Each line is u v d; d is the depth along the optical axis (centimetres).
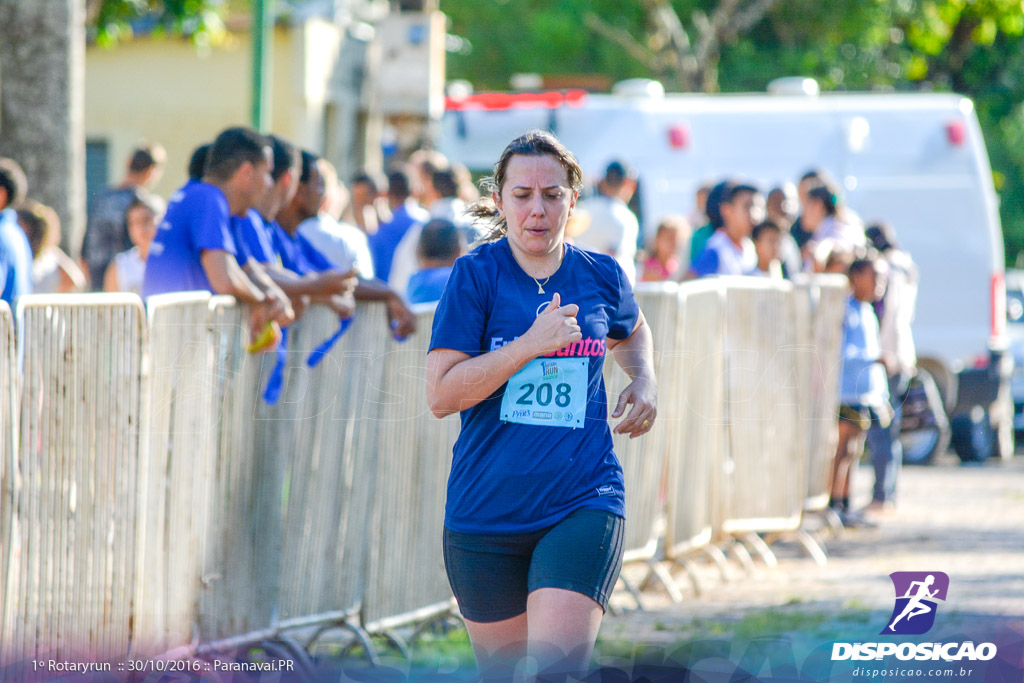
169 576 969
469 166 2927
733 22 5338
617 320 782
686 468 1476
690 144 2844
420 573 1223
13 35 1828
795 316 1638
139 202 1736
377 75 3688
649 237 2797
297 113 3912
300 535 1088
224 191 1077
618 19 5819
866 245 2044
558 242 756
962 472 2564
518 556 749
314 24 3947
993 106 6444
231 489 1023
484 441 747
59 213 1852
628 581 1372
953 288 2839
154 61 3928
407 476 1189
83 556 894
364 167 4556
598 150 2861
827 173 2842
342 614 1132
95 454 900
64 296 870
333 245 1373
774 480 1614
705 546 1527
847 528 1888
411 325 1144
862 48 5662
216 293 1023
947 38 5866
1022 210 7138
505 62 6191
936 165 2855
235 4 4041
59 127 1852
